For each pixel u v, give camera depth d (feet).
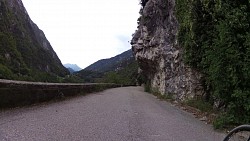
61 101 41.32
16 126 20.59
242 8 27.91
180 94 59.00
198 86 46.26
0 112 25.27
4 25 428.15
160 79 93.15
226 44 28.02
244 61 26.76
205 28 40.14
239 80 27.22
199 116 36.68
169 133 24.22
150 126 26.81
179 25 54.60
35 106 32.14
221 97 30.19
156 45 95.04
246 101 26.48
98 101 47.78
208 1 36.60
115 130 23.25
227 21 28.30
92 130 22.35
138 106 44.98
